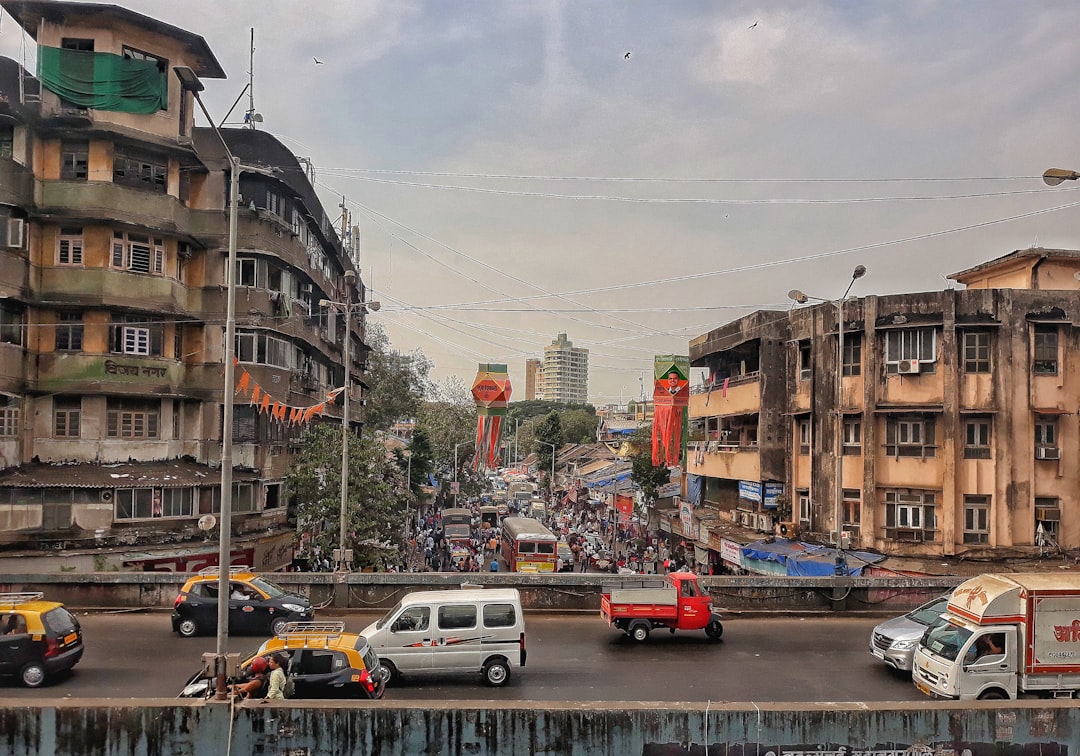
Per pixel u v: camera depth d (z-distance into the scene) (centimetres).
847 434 2936
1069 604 1365
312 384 3666
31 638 1466
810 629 2047
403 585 2161
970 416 2686
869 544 2792
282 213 3192
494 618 1519
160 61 2767
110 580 2150
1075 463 2680
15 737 1044
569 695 1448
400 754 1055
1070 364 2691
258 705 1062
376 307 2570
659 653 1772
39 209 2588
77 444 2653
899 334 2789
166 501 2706
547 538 3669
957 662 1352
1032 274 2912
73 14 2622
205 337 2978
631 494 5653
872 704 1106
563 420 12475
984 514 2661
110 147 2666
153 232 2753
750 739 1074
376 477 3172
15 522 2480
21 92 2567
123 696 1412
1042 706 1104
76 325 2666
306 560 3123
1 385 2462
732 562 3275
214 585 1912
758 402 3312
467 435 7375
